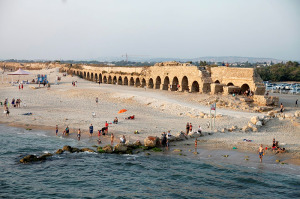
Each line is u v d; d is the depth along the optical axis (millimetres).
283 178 28609
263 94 66625
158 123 49781
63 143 39344
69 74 174875
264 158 33719
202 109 59344
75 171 30531
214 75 78688
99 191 26109
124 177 29281
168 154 35719
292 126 45469
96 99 71625
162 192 26109
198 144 38906
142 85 107000
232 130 45031
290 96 80625
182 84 86125
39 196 24719
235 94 69812
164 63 97625
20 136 42500
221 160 33469
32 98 79750
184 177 29266
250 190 26438
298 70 184375
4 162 32312
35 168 30984
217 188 26922
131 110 62531
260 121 47156
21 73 106688
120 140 38438
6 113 56000
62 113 58562
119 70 124625
